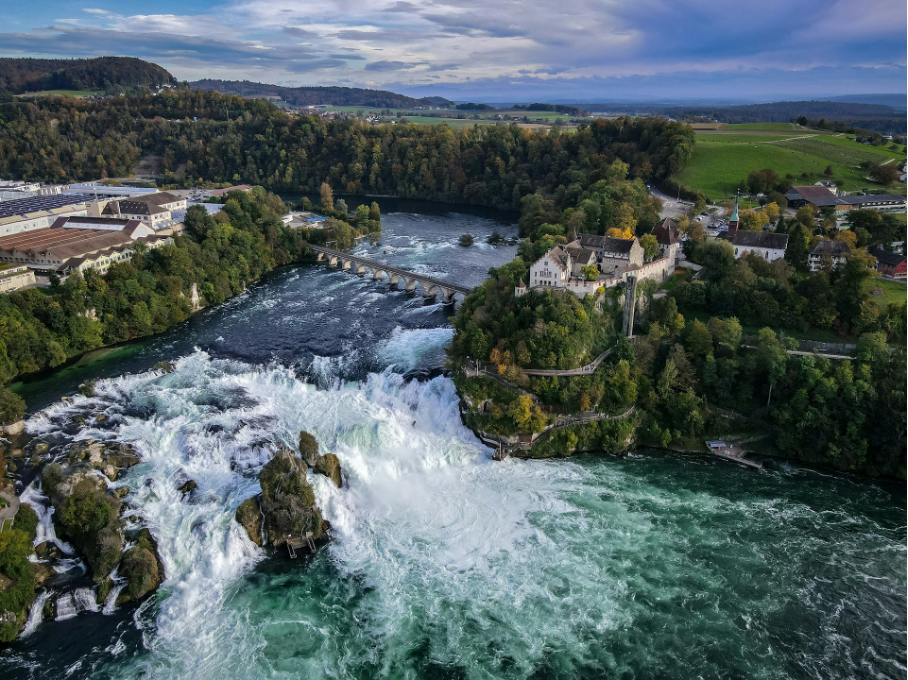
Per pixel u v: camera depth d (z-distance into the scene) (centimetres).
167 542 11500
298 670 9525
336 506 12600
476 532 12312
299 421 14900
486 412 15300
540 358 15450
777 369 14738
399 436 14525
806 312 16700
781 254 19388
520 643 10019
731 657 9762
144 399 15888
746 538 12138
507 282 18075
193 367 17850
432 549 11912
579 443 14862
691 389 15325
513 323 16338
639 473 14138
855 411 14000
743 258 18775
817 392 14400
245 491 12556
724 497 13300
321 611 10600
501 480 13862
